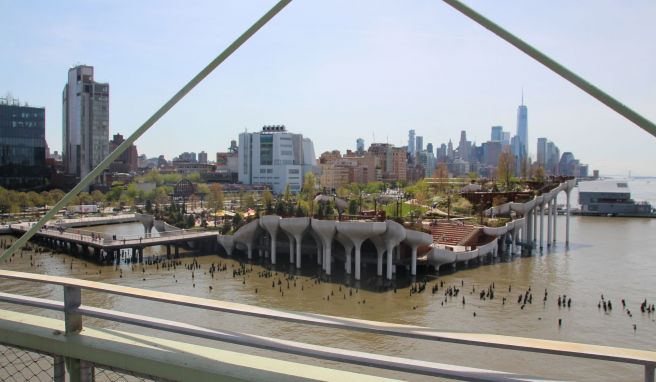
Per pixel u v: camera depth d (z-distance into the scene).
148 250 98.94
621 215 180.62
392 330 5.31
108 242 83.88
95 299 52.34
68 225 136.00
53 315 32.53
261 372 5.55
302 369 5.63
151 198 180.75
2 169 177.88
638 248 101.31
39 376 7.64
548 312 51.94
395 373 28.88
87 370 6.53
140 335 6.62
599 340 43.28
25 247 98.38
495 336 5.12
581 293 60.84
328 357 5.50
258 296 59.47
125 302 51.12
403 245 75.25
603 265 81.38
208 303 6.08
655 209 193.38
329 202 101.88
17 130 180.88
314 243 88.56
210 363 5.79
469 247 83.88
